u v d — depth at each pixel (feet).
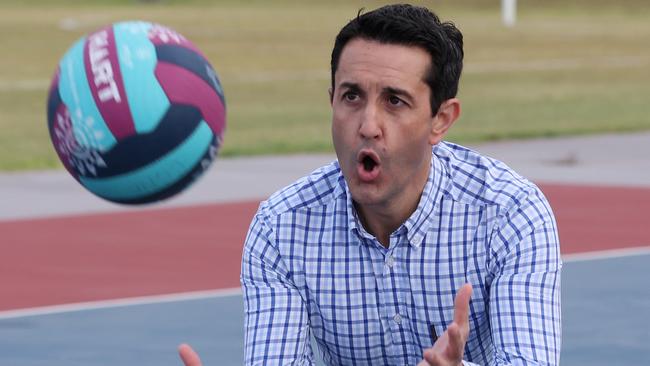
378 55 23.24
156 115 24.30
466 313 21.99
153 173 24.76
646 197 99.76
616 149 133.18
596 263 72.79
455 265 25.23
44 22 364.38
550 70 234.58
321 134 146.30
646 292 64.75
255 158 126.62
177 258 75.36
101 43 24.57
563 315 59.31
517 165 120.47
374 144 23.21
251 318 25.94
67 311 61.52
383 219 25.18
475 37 313.32
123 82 24.25
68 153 24.80
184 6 478.18
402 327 25.61
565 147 134.82
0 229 86.17
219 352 53.16
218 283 68.08
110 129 24.22
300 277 25.84
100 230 85.40
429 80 23.41
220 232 84.38
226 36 311.68
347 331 25.79
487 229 25.21
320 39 304.71
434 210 25.13
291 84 209.67
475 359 26.48
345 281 25.57
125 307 62.18
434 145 24.77
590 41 303.48
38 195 102.73
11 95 190.70
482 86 206.28
